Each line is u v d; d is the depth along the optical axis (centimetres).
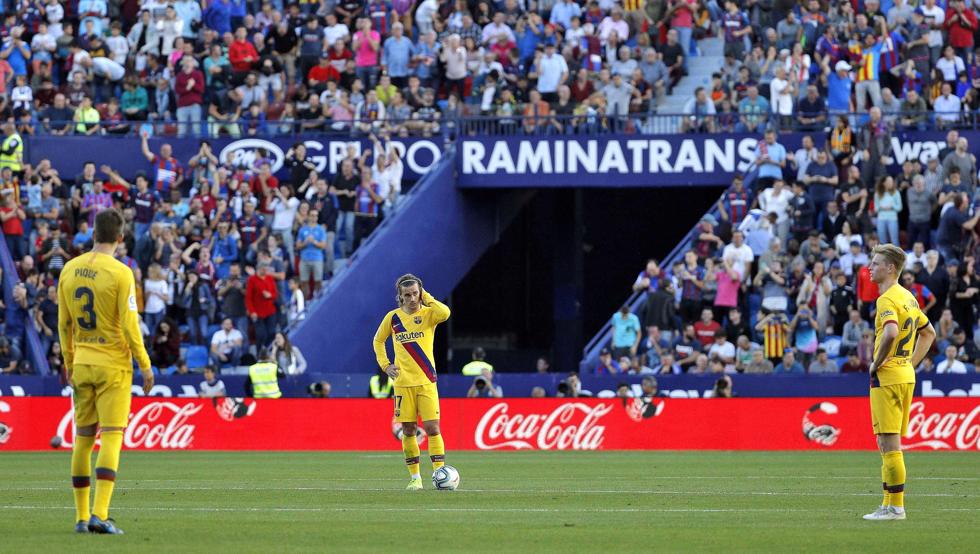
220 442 8794
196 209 10506
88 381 3475
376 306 10256
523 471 6444
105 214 3516
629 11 11781
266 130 11319
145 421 8825
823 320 9569
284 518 4006
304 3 12262
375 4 12019
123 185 10762
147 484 5531
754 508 4403
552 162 10931
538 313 12812
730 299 9781
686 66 11688
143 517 4025
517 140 10950
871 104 11075
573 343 12356
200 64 11675
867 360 9194
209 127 11419
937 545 3375
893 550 3278
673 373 9194
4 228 10338
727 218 10269
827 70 11162
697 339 9556
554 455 8019
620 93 11131
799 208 10056
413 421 5128
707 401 8656
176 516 4062
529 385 9406
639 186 10906
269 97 11619
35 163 11294
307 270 10219
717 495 4947
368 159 11131
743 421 8619
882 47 11138
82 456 3519
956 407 8412
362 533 3600
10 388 9094
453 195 10988
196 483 5591
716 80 11100
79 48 11881
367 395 9469
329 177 11138
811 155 10312
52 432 8725
